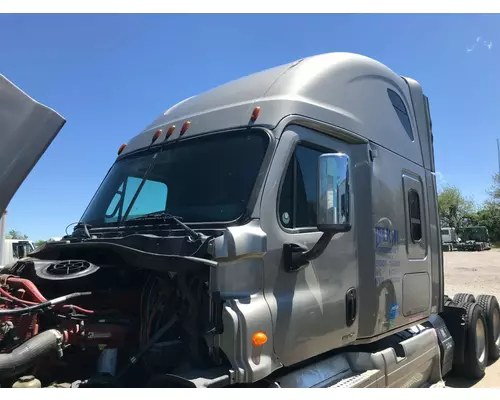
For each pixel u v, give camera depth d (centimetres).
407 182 512
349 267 394
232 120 372
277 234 327
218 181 347
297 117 364
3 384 266
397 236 475
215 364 293
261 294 309
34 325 298
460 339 640
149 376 302
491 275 2106
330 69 426
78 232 405
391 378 423
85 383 288
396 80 548
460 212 6316
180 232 330
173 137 402
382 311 430
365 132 441
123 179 420
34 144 274
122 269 351
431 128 625
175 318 304
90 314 320
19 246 1762
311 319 343
